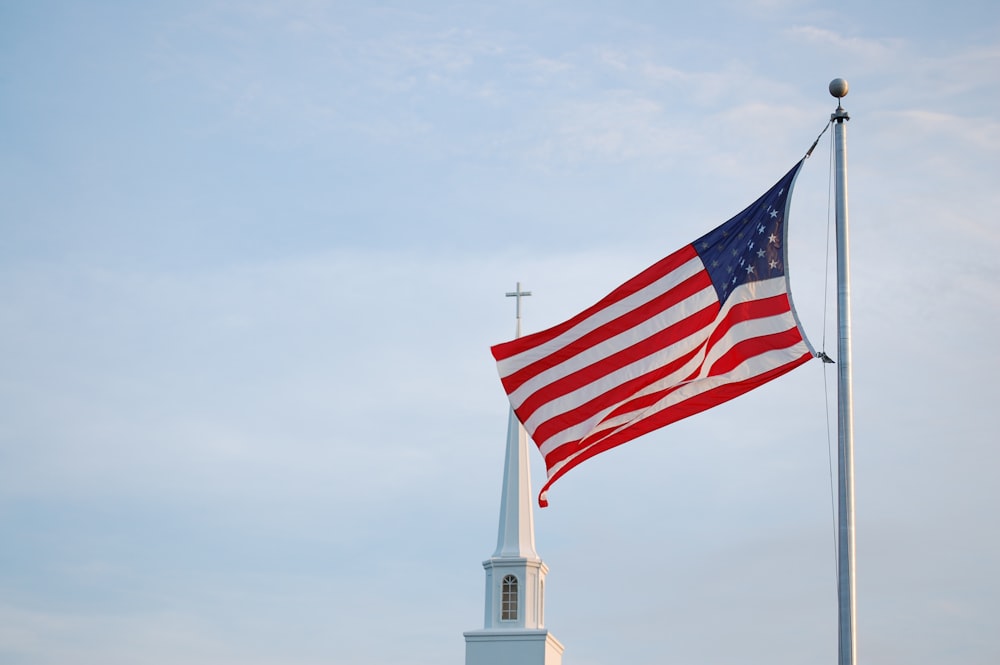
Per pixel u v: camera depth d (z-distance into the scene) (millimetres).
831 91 25156
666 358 27391
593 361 28016
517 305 61438
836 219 24734
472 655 59594
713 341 27031
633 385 27578
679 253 27703
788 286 26422
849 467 23641
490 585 61344
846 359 24172
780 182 26688
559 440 27984
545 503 27812
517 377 28297
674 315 27531
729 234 27344
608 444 27781
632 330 27781
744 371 26547
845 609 23078
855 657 22938
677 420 27156
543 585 61719
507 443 63406
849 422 23875
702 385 27062
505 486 62688
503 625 60500
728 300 26984
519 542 61594
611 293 27969
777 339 26422
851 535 23375
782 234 26500
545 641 59375
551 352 28188
